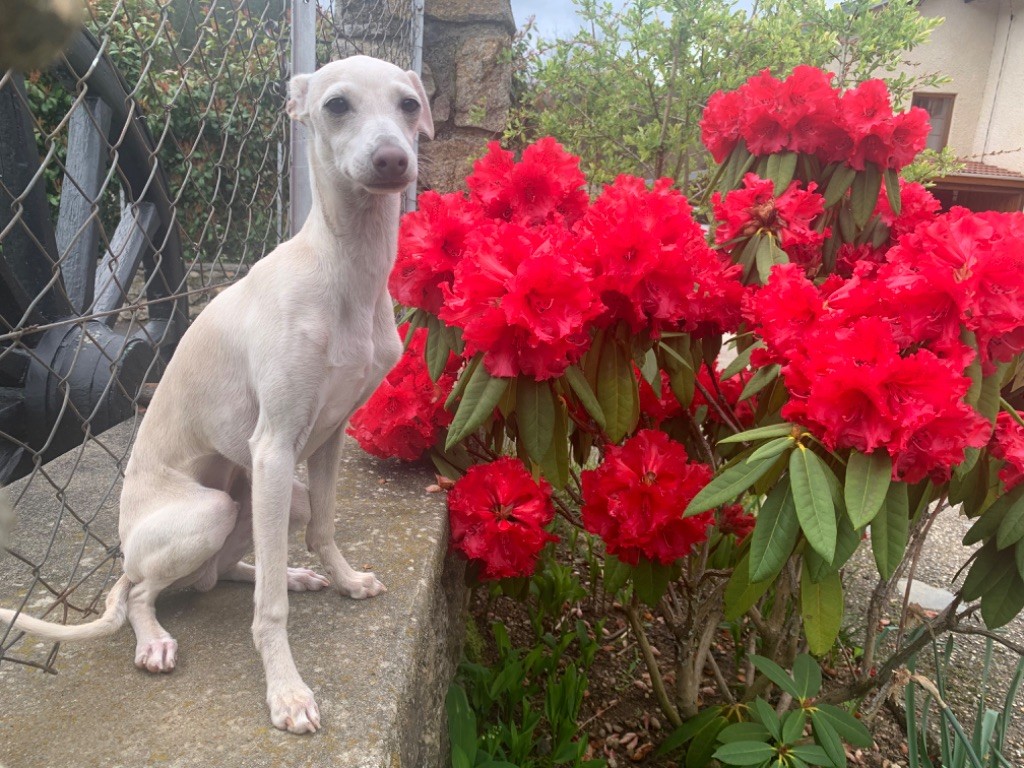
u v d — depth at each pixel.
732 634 1.15
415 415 1.00
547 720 1.02
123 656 0.68
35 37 0.18
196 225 2.24
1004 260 0.64
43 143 2.14
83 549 0.75
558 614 1.19
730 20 1.93
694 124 2.01
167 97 1.67
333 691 0.64
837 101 0.93
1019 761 1.03
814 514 0.60
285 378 0.68
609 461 0.85
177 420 0.76
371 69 0.70
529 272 0.71
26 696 0.63
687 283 0.77
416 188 2.03
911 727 0.90
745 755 0.79
